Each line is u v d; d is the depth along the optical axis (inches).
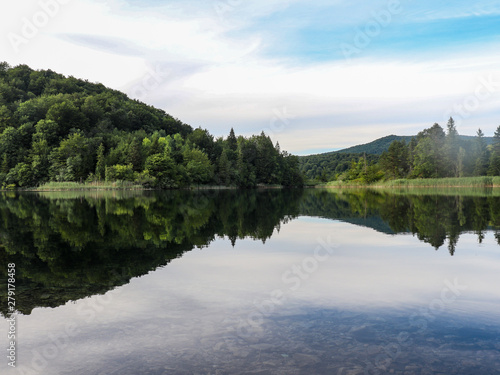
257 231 654.5
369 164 5565.9
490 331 217.6
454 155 4473.4
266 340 205.6
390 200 1584.6
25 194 2506.2
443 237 572.4
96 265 389.1
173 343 202.7
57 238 564.1
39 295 288.8
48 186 3403.1
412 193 2324.1
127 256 434.3
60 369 176.6
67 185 3420.3
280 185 5447.8
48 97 4675.2
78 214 951.0
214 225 738.8
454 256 432.8
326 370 172.9
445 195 1920.5
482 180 3238.2
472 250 467.5
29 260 412.2
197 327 224.2
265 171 5246.1
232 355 188.2
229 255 442.3
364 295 286.0
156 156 3764.8
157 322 232.2
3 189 3454.7
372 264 394.3
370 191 3034.0
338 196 2186.3
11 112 4232.3
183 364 179.6
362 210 1096.2
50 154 3636.8
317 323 230.1
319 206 1320.1
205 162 4510.3
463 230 641.0
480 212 940.6
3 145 3686.0
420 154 4758.9
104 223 757.3
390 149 5502.0
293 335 212.2
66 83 5954.7
